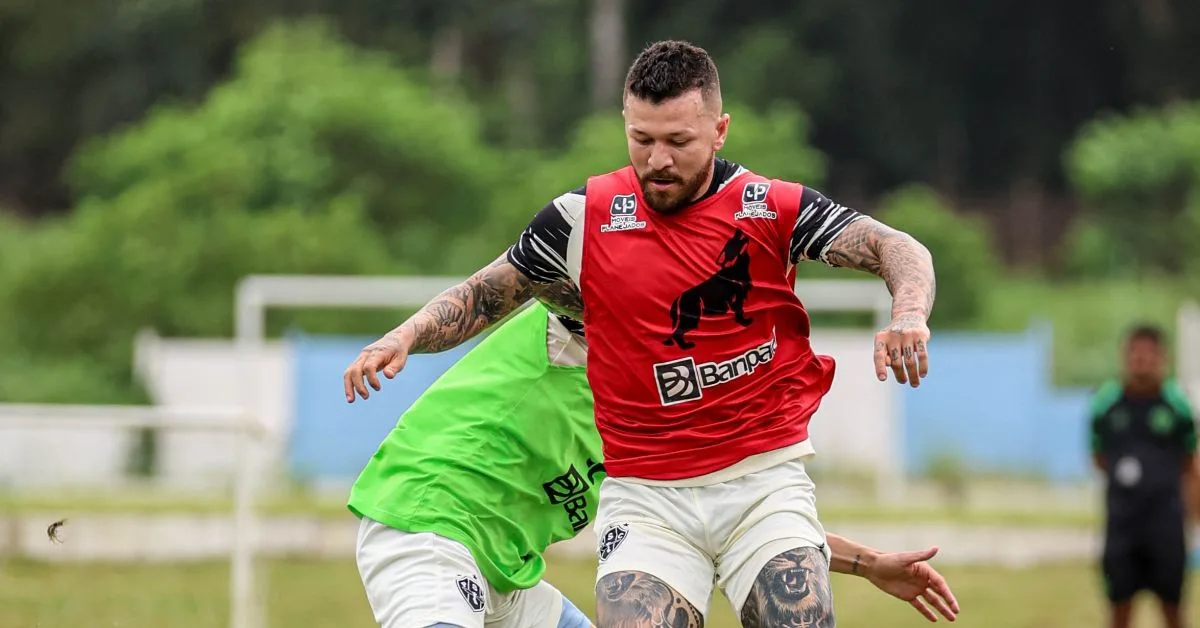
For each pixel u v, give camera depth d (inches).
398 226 3533.5
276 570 1659.7
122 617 1299.2
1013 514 1955.0
